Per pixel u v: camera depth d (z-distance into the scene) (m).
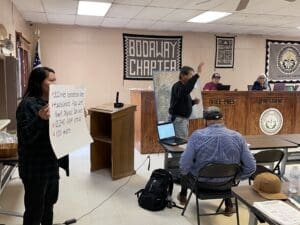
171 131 3.71
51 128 1.79
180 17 5.78
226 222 2.87
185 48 7.44
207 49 7.58
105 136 4.24
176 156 3.61
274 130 5.94
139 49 7.15
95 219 2.87
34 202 1.99
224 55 7.70
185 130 4.20
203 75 7.63
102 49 6.96
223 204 3.23
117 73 7.09
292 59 8.15
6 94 3.82
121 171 4.03
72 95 2.03
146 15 5.63
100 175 4.13
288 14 5.45
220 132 2.60
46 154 1.95
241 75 7.88
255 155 3.02
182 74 4.10
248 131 5.76
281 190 1.71
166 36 7.28
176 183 3.68
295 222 1.33
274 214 1.40
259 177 1.70
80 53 6.86
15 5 4.91
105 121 4.36
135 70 7.18
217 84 6.34
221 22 6.25
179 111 4.14
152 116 5.23
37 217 2.02
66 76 6.84
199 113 4.81
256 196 1.62
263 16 5.63
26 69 5.93
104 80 7.05
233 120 5.64
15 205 3.10
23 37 5.42
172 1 4.62
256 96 5.73
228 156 2.57
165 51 7.30
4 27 3.93
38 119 1.82
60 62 6.77
